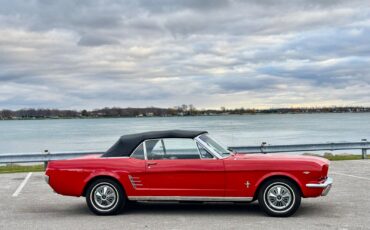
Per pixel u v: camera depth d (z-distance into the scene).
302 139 43.03
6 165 19.36
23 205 9.67
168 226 7.49
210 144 8.36
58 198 10.52
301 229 7.11
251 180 7.99
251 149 18.47
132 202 9.59
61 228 7.50
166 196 8.21
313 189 7.85
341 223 7.48
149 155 8.37
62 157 17.27
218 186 8.05
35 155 17.06
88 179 8.38
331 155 20.33
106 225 7.65
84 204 9.73
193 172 8.10
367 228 7.14
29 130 117.00
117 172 8.31
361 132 59.56
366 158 19.31
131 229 7.33
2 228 7.57
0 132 101.44
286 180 7.98
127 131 82.81
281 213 8.00
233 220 7.84
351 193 10.45
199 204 9.44
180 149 8.29
